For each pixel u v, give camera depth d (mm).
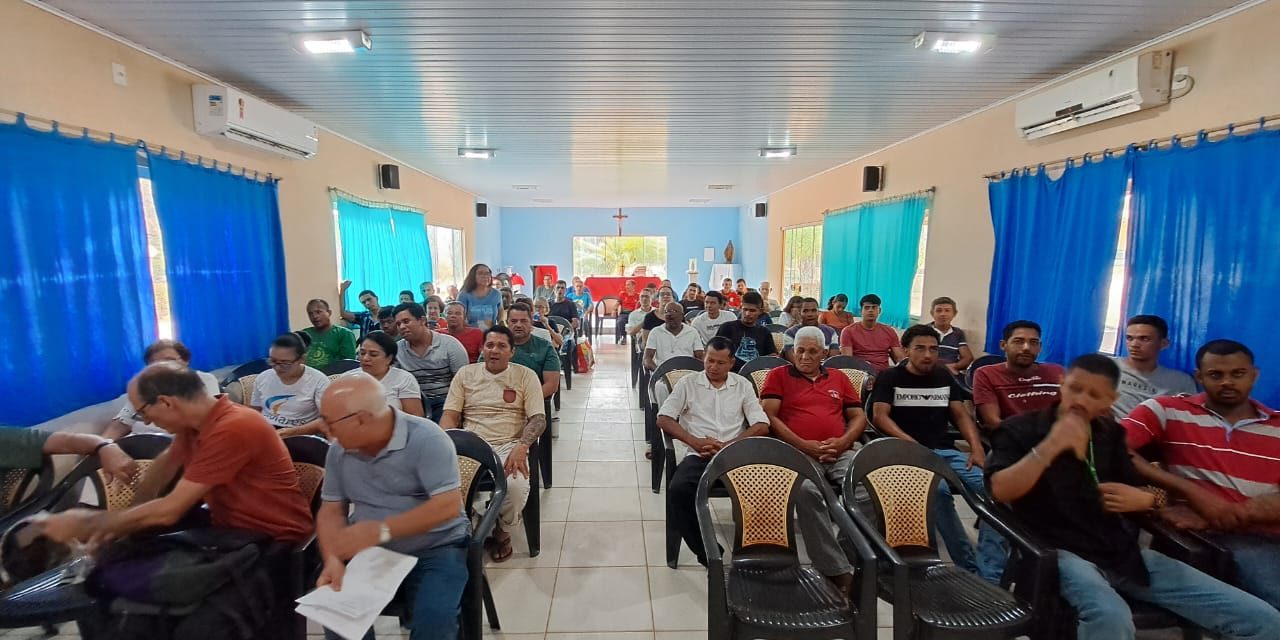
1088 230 2979
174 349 2426
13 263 2076
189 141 3002
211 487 1570
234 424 1596
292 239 4000
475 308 4617
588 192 9375
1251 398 2141
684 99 3682
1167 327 2512
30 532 1641
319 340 3699
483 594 1926
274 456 1683
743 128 4562
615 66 3025
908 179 4938
